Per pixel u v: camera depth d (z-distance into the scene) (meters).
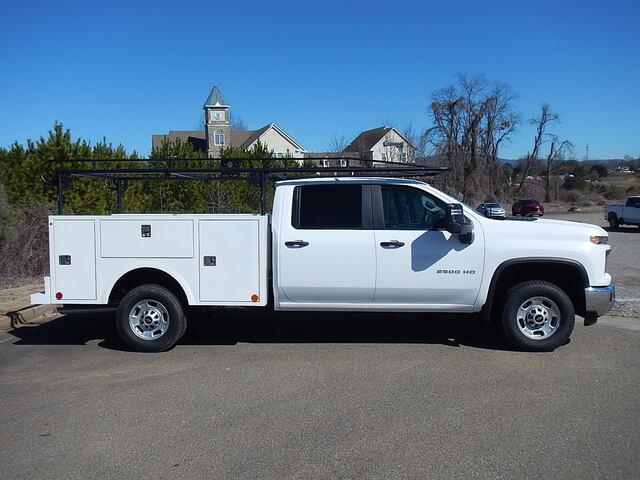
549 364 6.32
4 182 14.38
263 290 6.85
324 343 7.28
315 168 6.91
